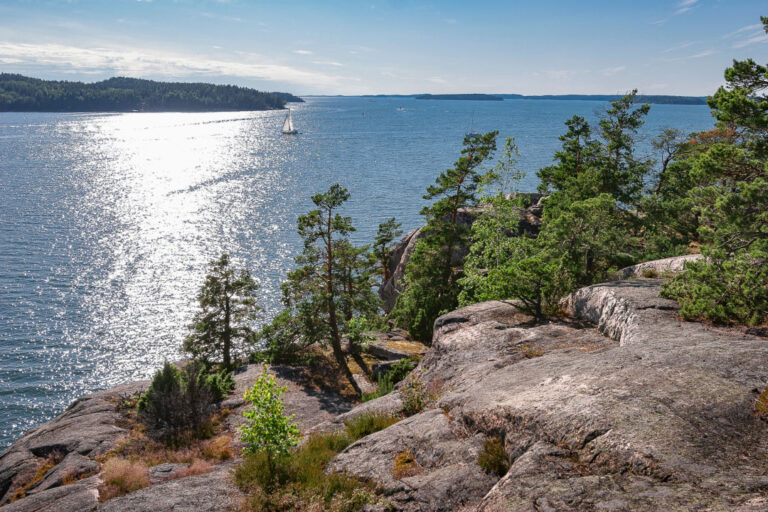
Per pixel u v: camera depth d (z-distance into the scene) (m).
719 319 12.37
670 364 8.83
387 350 33.47
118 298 78.94
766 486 5.05
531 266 18.08
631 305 14.02
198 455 18.84
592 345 13.76
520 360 13.64
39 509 13.18
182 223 123.62
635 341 11.59
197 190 166.38
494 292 19.48
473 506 7.24
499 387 10.41
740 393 7.34
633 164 39.53
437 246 39.03
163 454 19.23
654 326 12.45
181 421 22.06
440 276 38.59
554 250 23.62
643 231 32.84
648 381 8.17
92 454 20.05
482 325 17.72
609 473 6.07
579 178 36.66
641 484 5.60
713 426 6.58
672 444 6.20
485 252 32.31
